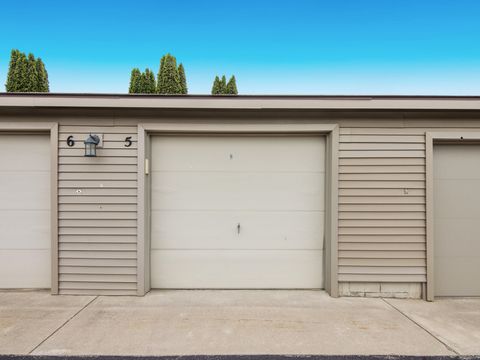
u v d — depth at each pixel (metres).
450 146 4.35
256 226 4.48
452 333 3.22
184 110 4.18
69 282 4.25
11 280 4.41
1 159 4.38
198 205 4.46
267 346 2.95
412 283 4.26
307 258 4.48
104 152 4.25
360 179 4.25
